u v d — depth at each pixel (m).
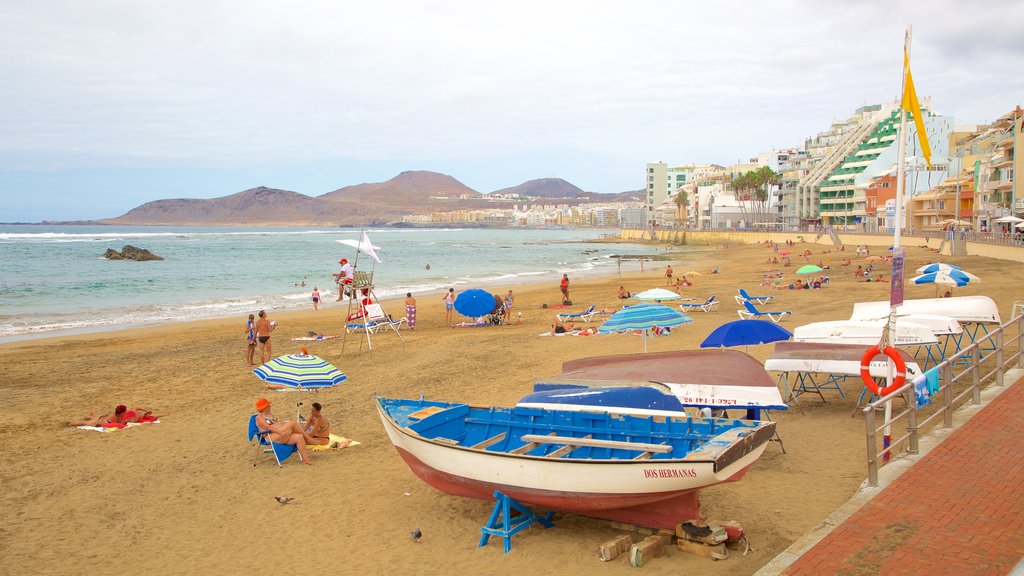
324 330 30.20
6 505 11.08
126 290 50.31
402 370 20.47
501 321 30.89
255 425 13.12
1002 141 68.75
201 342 27.50
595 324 29.14
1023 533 7.18
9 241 131.38
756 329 14.09
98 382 20.06
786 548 8.11
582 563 8.25
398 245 145.50
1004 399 12.23
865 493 8.52
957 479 8.73
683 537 8.39
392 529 9.69
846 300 32.50
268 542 9.49
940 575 6.46
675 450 9.30
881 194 95.44
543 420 10.45
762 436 8.87
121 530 10.08
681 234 143.88
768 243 108.31
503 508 8.93
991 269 41.97
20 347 26.55
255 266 76.00
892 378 9.95
